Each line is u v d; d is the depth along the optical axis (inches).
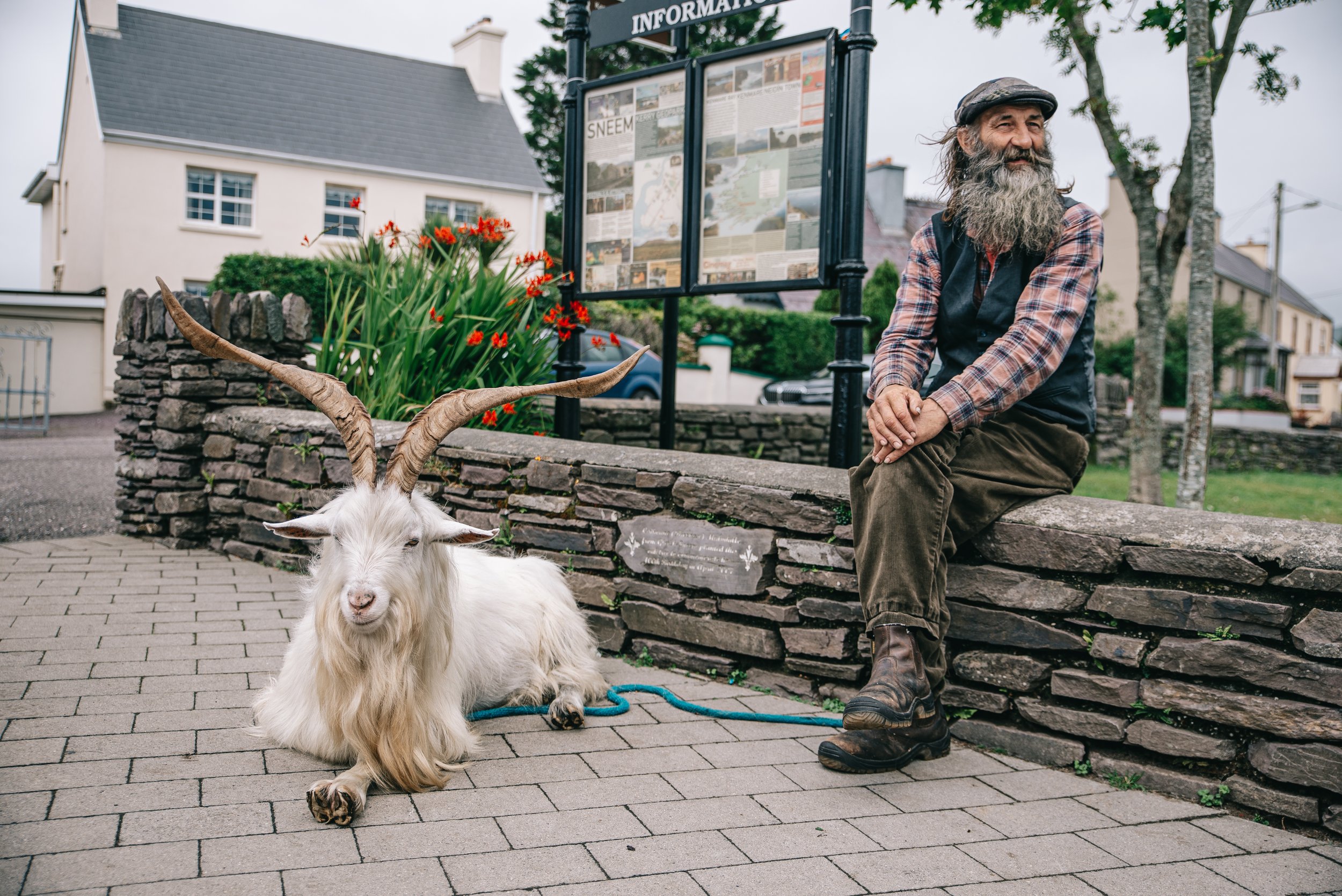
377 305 234.2
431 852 87.7
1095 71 312.0
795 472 142.0
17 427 618.5
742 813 99.7
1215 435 733.3
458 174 932.0
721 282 203.6
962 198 121.4
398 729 101.0
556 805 100.0
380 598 95.5
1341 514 382.9
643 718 130.2
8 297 755.4
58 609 167.8
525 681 134.1
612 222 222.8
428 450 101.3
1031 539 118.0
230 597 181.0
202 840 87.9
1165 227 332.5
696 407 361.7
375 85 992.2
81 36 879.1
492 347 226.4
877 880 85.7
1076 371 125.3
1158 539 109.7
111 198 779.4
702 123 204.5
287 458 205.8
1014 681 120.2
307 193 862.5
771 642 140.3
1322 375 1782.7
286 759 109.0
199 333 102.5
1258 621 102.9
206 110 847.1
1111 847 94.6
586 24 228.7
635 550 154.6
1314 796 99.2
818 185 189.3
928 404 111.7
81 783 99.1
